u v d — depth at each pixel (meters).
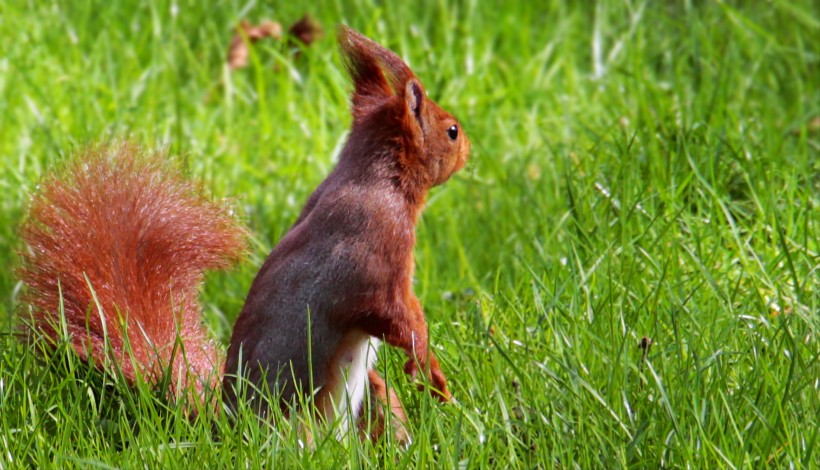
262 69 12.75
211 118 11.98
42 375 6.67
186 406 6.59
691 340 6.44
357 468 5.77
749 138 9.80
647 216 8.41
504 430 6.07
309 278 6.56
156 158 7.55
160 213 7.30
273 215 10.60
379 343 7.21
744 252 7.97
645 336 6.79
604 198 8.78
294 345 6.52
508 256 9.38
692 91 11.69
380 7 13.64
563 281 7.80
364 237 6.58
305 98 12.25
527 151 11.30
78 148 7.61
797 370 6.38
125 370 6.87
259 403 6.52
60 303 6.77
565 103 11.91
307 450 5.97
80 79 12.20
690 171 9.02
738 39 12.42
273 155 11.56
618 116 11.03
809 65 12.18
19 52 12.53
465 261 9.62
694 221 8.41
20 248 9.40
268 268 6.77
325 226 6.63
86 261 7.18
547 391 6.50
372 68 7.14
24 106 11.83
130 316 7.06
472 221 10.27
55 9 13.19
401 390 6.97
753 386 6.25
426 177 6.95
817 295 7.26
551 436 6.10
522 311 7.48
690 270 7.92
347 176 6.79
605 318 7.09
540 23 13.83
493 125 11.79
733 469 5.54
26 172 10.63
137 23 13.36
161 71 12.51
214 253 7.38
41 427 6.31
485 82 12.44
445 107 11.80
